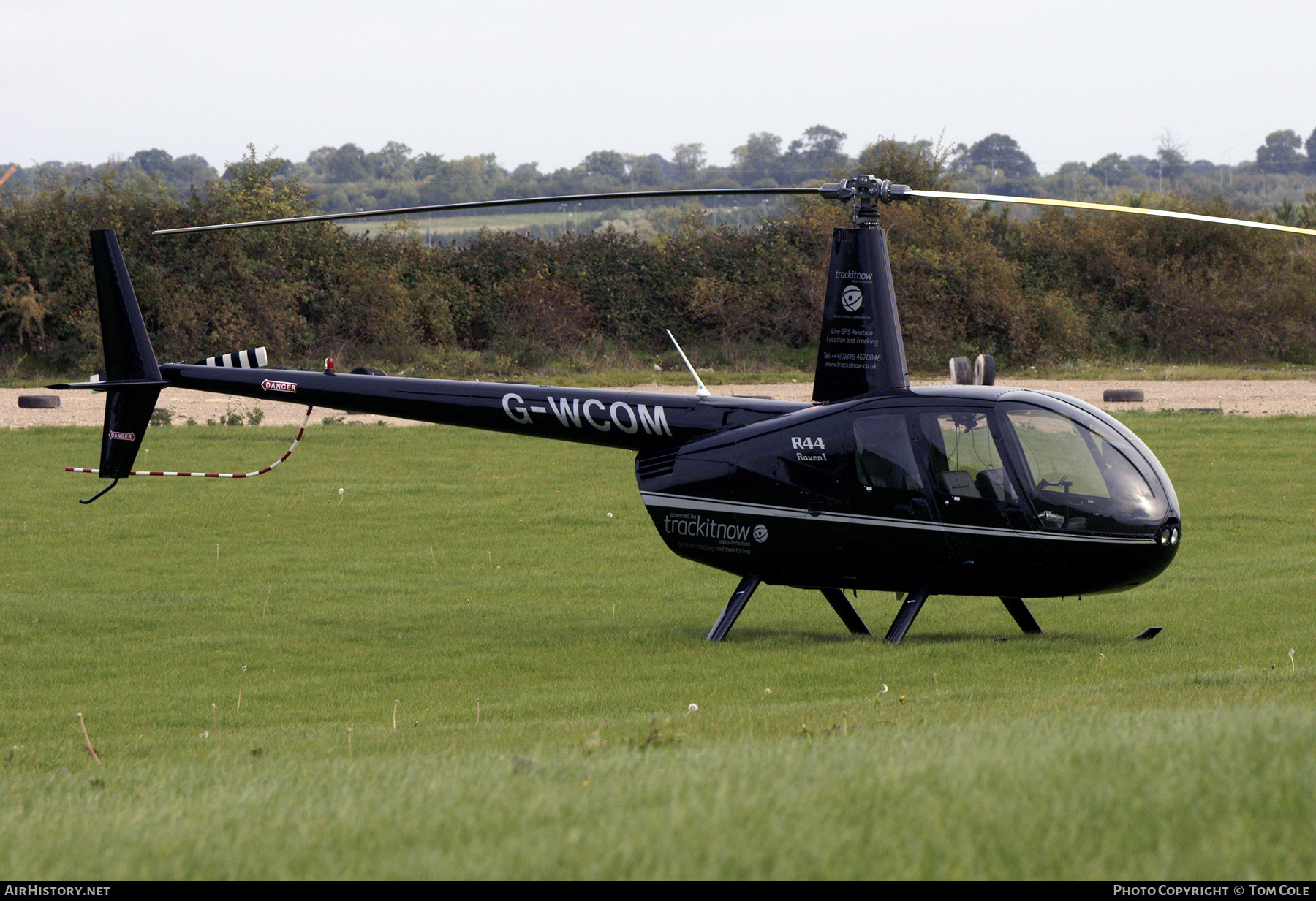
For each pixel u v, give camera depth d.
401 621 45.72
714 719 28.03
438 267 183.25
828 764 17.47
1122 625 43.22
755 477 40.25
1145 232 192.88
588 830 14.25
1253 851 12.81
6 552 59.12
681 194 37.00
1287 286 185.62
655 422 42.38
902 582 39.41
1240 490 74.69
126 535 63.81
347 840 14.49
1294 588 48.97
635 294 185.38
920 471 38.31
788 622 45.94
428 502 73.88
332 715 32.19
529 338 178.00
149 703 33.72
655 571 56.50
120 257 46.09
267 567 56.59
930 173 193.88
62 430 100.38
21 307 152.62
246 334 161.25
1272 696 27.91
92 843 15.07
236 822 15.77
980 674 34.78
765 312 182.12
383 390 45.03
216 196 173.00
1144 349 185.50
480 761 20.84
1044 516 37.12
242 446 93.62
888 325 40.06
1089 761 16.47
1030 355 178.50
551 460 90.12
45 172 173.38
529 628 44.66
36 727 30.89
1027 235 199.38
